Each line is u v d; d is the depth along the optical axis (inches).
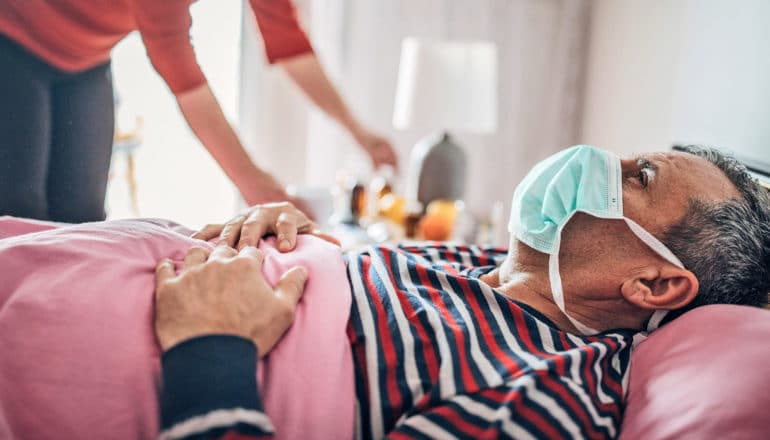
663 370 36.7
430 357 35.3
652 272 38.8
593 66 104.8
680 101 79.4
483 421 32.4
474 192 112.0
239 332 32.6
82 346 31.3
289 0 72.0
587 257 39.6
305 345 34.9
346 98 106.0
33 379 30.4
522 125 109.8
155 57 54.4
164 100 96.7
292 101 104.3
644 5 89.2
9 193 61.7
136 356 31.8
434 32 105.6
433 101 90.4
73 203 66.3
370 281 39.7
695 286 38.3
